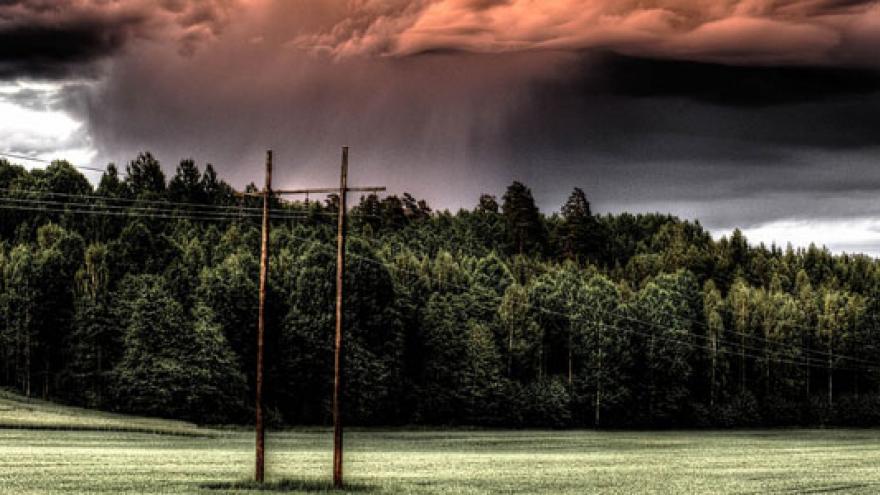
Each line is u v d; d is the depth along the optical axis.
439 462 88.19
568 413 181.12
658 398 192.25
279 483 59.00
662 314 198.00
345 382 157.38
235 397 146.38
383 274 168.50
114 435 110.69
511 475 74.06
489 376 173.38
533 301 197.88
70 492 53.84
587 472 79.56
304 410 159.50
